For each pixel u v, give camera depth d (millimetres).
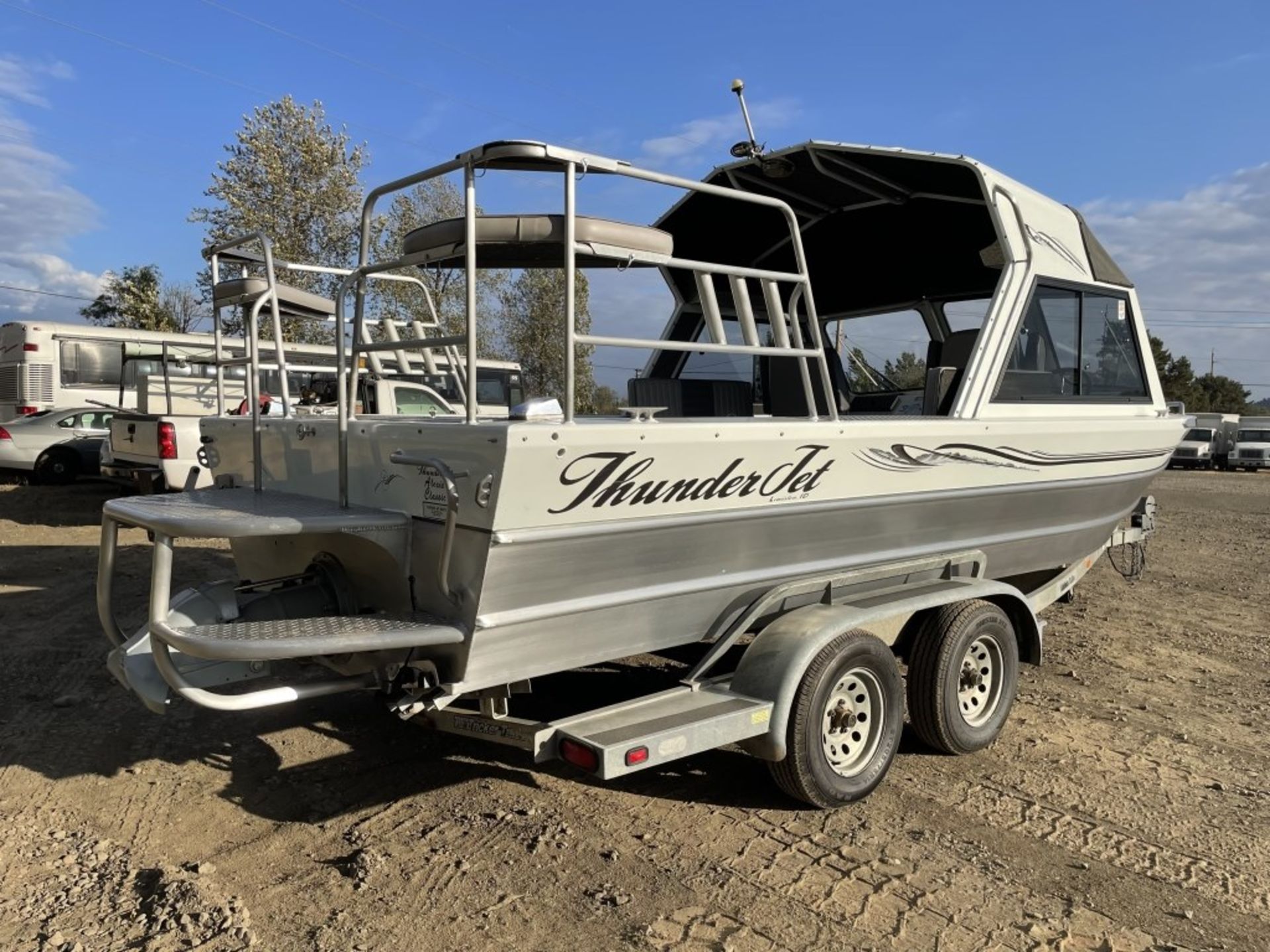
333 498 3633
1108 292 5605
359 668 3375
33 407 16000
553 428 2883
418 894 3135
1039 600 5801
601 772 3074
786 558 3893
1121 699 5543
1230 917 3158
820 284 6867
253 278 4551
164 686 3396
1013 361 4816
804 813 3863
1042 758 4566
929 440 4250
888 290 6859
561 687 5180
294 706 5000
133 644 3449
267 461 4074
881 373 7043
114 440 11414
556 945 2857
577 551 3125
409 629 2969
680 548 3443
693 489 3355
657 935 2924
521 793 3986
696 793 4031
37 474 14680
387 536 3152
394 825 3658
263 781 4059
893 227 6121
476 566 2955
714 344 3377
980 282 6395
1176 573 10000
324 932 2895
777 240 6266
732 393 6367
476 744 4512
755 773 4266
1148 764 4527
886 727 4059
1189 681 5941
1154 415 5949
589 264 3480
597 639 3373
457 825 3662
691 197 5527
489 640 3061
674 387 5918
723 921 3021
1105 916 3137
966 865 3461
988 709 4699
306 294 4750
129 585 7910
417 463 3008
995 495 4730
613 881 3252
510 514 2895
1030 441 4852
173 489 10125
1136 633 7195
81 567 8727
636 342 3105
